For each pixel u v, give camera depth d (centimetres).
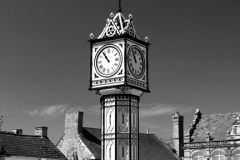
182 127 10019
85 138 8256
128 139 4203
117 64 4194
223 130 9144
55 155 7181
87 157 8012
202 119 9619
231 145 8731
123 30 4238
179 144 9862
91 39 4331
